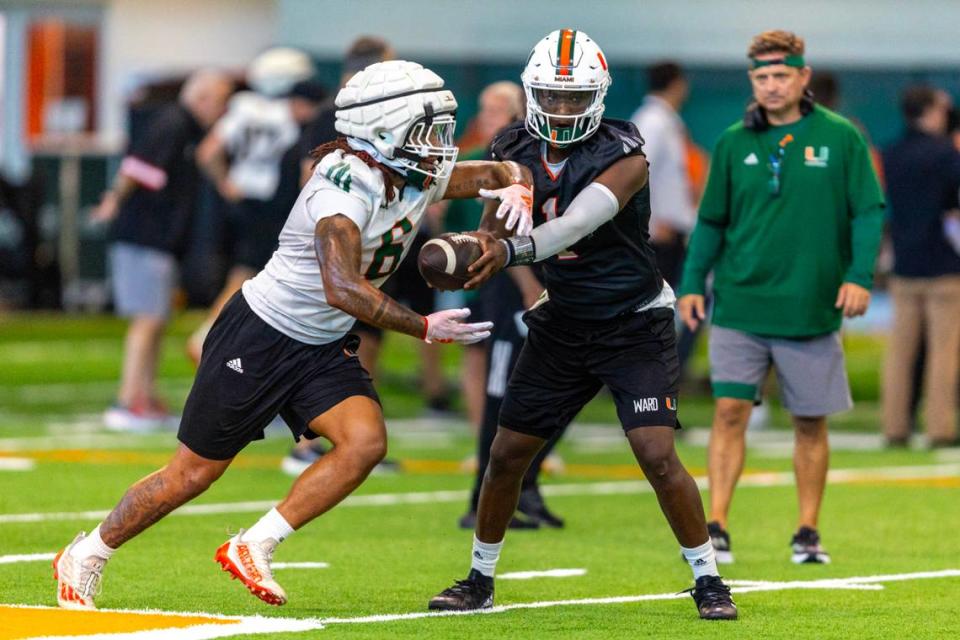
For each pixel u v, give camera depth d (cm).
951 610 2178
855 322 8731
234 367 2000
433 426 4988
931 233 4494
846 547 2845
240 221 4547
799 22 8188
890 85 8225
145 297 4672
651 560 2666
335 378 2016
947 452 4475
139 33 9144
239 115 4744
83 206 8662
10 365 6569
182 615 1992
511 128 2147
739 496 3547
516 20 8081
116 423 4709
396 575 2455
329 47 7988
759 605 2216
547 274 2123
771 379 5947
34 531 2825
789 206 2703
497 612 2133
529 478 3062
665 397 2111
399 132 1936
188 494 2041
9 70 9100
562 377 2148
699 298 2802
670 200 4562
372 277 2011
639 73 8206
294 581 2383
